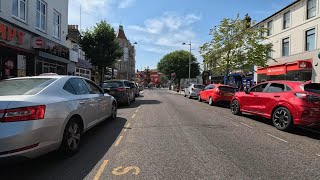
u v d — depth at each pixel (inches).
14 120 179.6
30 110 187.0
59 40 773.3
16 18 536.4
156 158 229.3
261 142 293.0
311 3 938.1
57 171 199.2
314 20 911.7
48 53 649.6
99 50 985.5
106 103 369.4
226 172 197.6
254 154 244.8
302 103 343.9
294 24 1023.6
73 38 1057.5
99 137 307.6
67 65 824.9
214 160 225.0
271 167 210.1
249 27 1028.5
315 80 900.6
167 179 183.8
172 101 888.9
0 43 470.6
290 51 1048.2
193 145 272.8
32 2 600.4
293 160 229.3
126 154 241.0
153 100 928.3
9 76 538.3
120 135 318.3
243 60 995.3
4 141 173.8
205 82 2249.0
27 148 182.5
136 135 318.7
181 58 2783.0
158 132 337.4
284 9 1078.4
